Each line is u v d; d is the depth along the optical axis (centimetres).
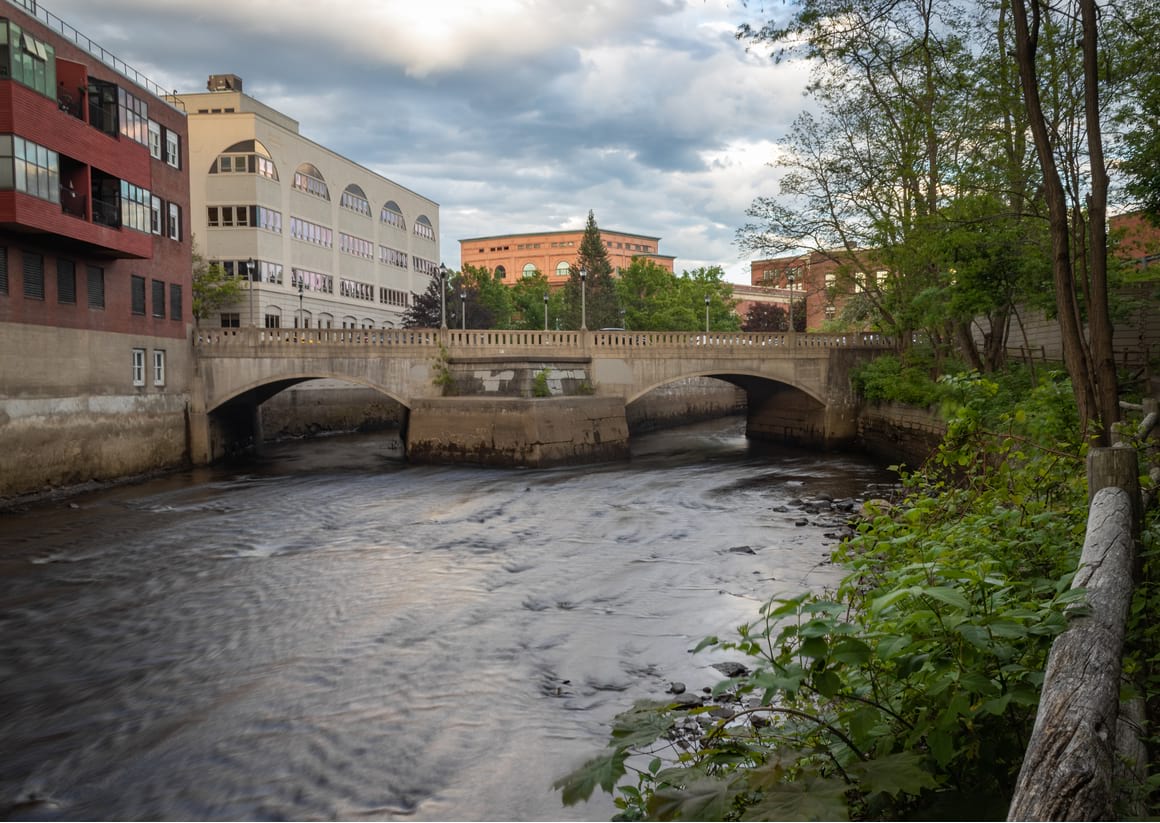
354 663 1149
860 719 288
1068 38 1341
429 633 1276
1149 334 2466
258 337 3503
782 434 4419
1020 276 2088
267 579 1645
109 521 2275
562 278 13562
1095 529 354
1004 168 1948
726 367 3875
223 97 5734
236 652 1213
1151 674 368
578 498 2641
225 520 2298
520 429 3334
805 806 225
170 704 1025
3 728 966
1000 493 607
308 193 5853
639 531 2095
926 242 2272
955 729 273
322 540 2033
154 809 775
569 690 1023
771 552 1767
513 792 765
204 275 4897
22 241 2461
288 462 3656
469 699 1004
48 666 1171
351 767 838
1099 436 636
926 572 331
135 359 3088
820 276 3791
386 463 3600
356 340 3581
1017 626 282
